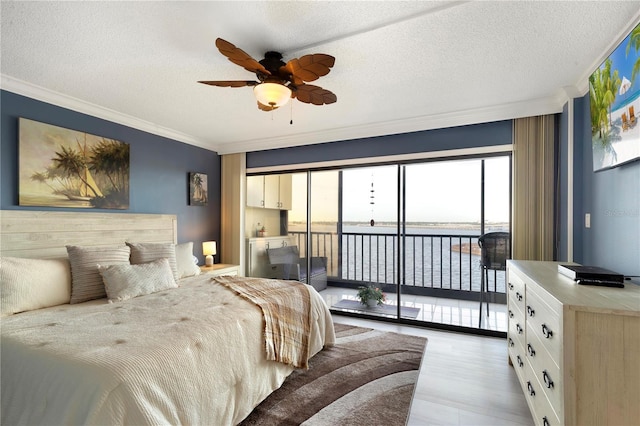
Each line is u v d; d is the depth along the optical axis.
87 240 2.97
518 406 2.04
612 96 1.84
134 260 2.96
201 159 4.50
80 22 1.76
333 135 3.96
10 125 2.55
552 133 2.94
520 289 2.09
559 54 2.09
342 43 1.96
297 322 2.49
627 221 1.83
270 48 2.02
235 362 1.80
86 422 1.15
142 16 1.71
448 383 2.32
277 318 2.28
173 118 3.49
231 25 1.78
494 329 3.31
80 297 2.40
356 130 3.80
